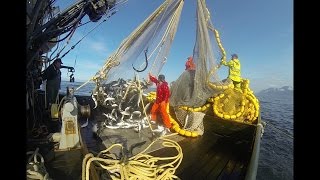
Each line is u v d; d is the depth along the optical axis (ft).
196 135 20.88
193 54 22.49
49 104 20.81
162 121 22.50
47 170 12.05
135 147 17.15
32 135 15.12
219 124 25.00
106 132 19.86
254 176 13.14
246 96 28.48
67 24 17.80
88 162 11.12
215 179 14.20
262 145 51.72
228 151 18.29
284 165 39.78
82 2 17.85
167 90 21.56
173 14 24.16
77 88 23.29
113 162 12.09
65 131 14.47
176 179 13.43
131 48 24.39
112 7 19.84
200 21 21.76
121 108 23.13
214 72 22.71
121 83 25.12
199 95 22.84
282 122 84.74
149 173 12.23
